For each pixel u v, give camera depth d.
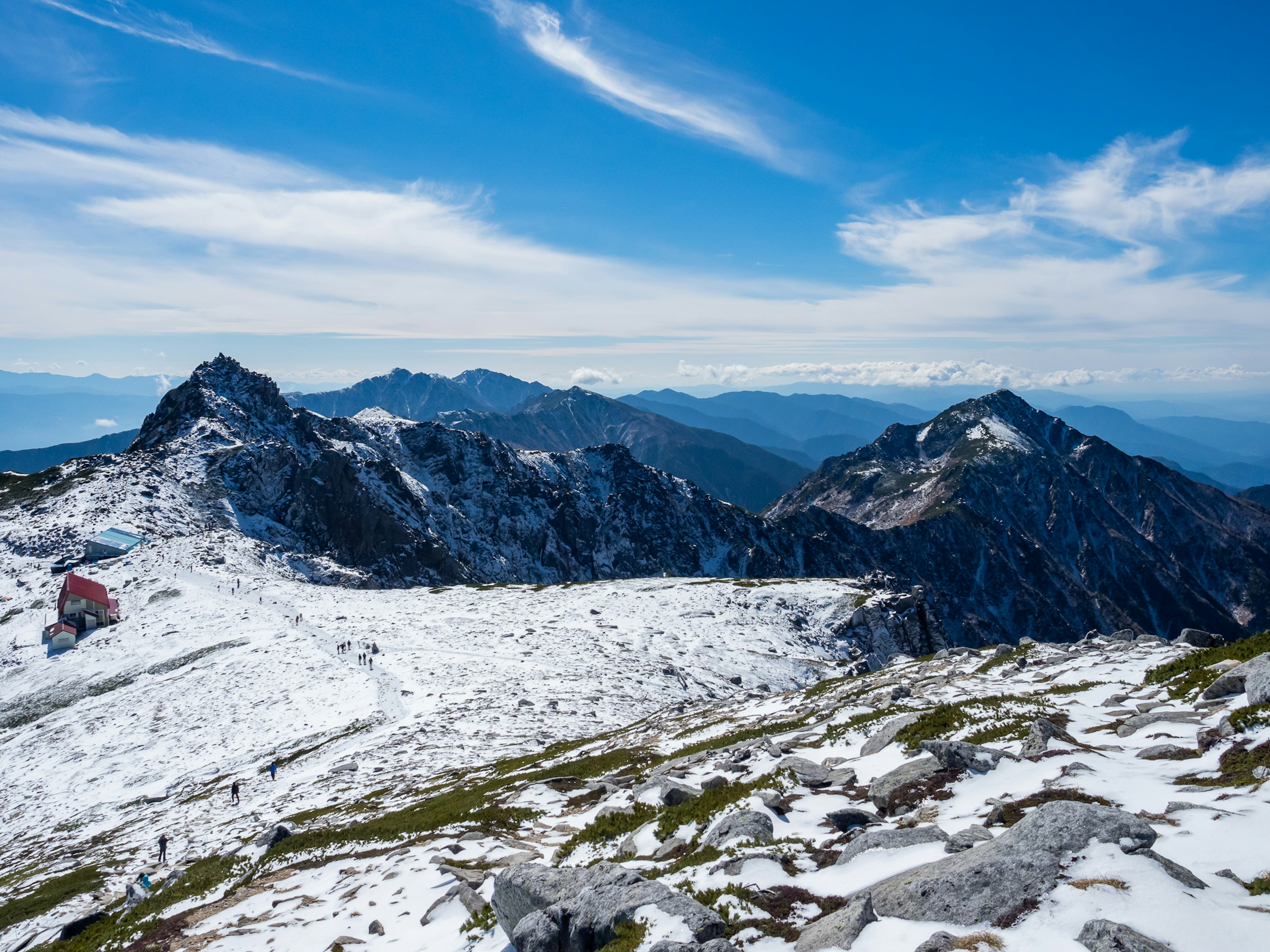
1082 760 14.78
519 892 13.58
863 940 9.48
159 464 175.50
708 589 115.12
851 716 27.02
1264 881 8.84
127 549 125.00
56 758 58.94
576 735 49.56
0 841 46.56
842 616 109.31
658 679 68.50
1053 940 8.45
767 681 78.44
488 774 37.28
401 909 17.27
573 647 78.50
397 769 42.69
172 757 54.84
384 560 195.50
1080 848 9.98
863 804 15.70
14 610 100.38
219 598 101.94
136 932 20.36
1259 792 11.31
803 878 12.20
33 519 133.88
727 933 10.71
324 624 87.88
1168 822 11.05
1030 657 35.06
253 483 185.62
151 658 80.06
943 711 21.20
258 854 26.12
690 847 15.30
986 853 10.21
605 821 19.52
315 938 16.69
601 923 11.54
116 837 40.97
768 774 19.19
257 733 56.81
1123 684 23.78
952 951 8.68
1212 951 7.77
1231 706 16.09
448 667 69.12
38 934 26.34
